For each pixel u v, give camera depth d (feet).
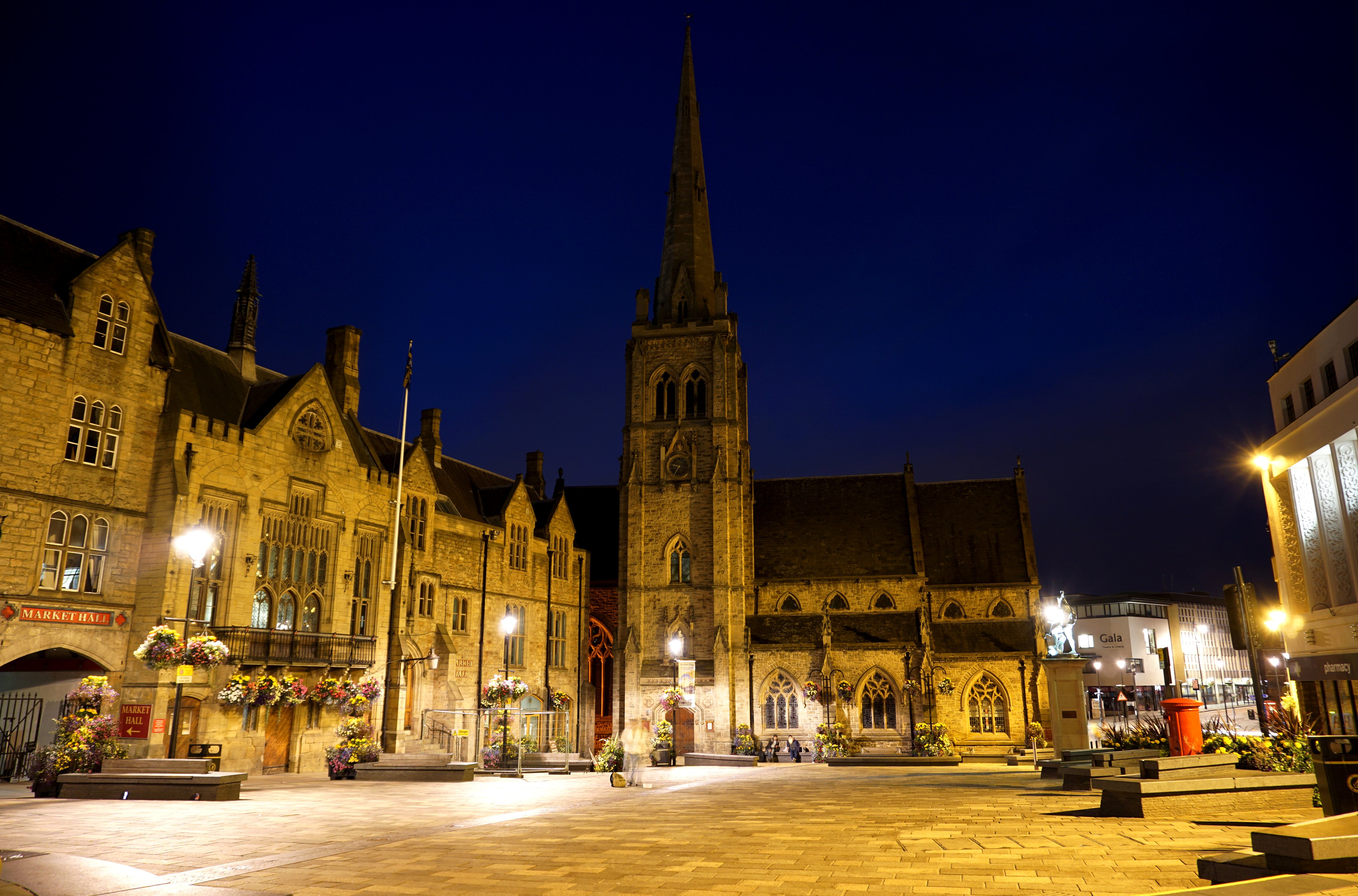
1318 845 31.58
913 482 255.91
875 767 165.78
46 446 125.80
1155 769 58.49
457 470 234.58
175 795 85.61
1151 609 415.85
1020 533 245.45
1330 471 96.99
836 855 43.68
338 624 162.20
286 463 156.04
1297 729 66.44
